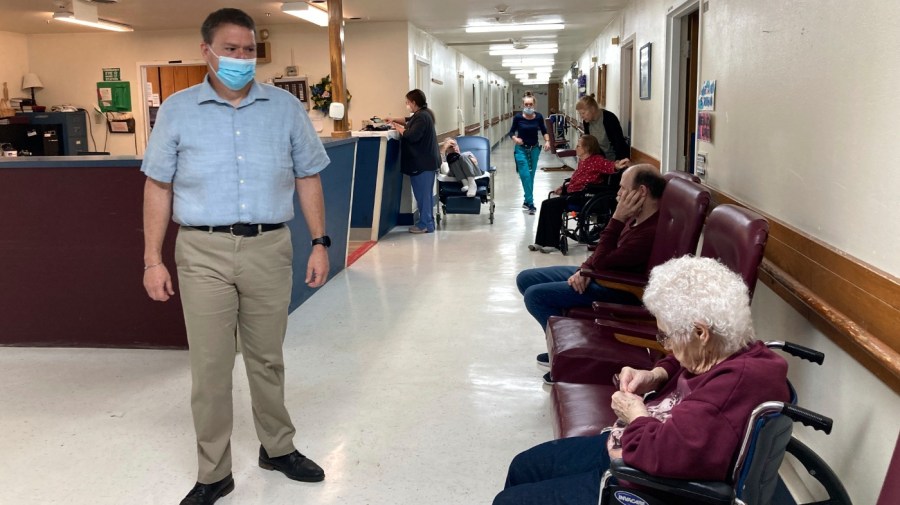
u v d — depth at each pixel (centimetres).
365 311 441
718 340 142
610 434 166
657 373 176
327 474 247
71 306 373
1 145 848
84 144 924
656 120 589
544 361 340
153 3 701
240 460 258
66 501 232
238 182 213
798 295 215
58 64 920
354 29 880
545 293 302
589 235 616
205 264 214
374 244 664
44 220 364
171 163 213
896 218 162
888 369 153
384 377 333
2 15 760
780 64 254
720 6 354
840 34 197
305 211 241
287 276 231
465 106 1532
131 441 272
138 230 360
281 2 712
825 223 207
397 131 718
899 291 154
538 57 1602
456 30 993
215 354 220
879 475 165
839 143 197
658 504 139
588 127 714
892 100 165
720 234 201
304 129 230
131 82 916
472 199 733
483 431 278
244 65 203
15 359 361
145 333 371
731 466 132
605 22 959
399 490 237
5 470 251
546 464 175
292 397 312
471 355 361
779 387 134
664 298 148
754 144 289
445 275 534
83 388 323
